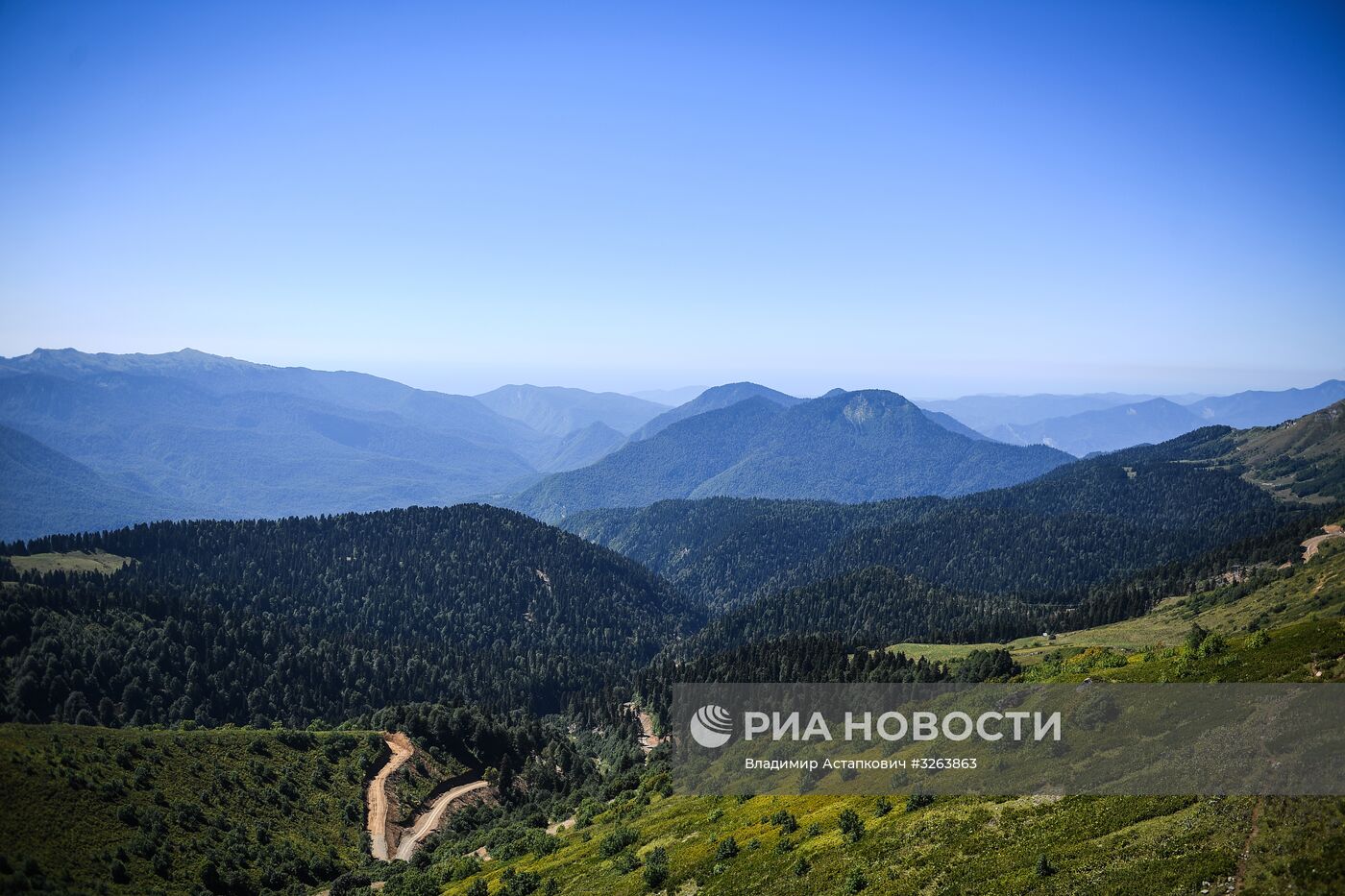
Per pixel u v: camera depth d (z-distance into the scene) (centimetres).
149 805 11562
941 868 5309
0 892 8775
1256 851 4038
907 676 12962
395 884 10512
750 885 6322
